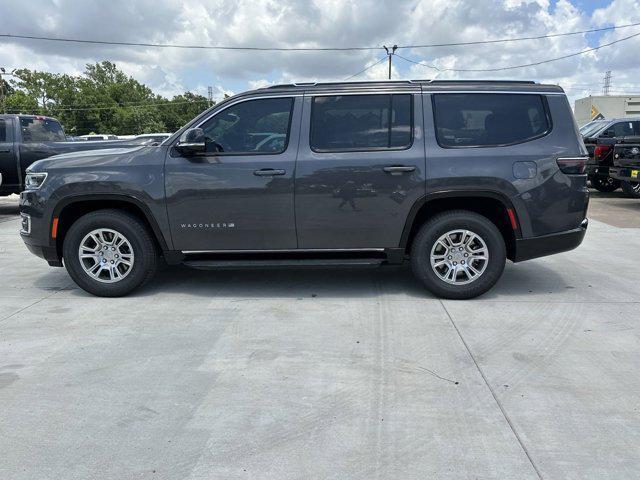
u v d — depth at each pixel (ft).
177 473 8.42
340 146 16.26
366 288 18.15
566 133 16.20
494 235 16.21
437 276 16.61
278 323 14.89
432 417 9.98
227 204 16.38
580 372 11.75
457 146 16.12
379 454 8.87
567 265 21.30
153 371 11.98
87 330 14.48
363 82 16.57
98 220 16.80
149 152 16.71
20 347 13.37
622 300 16.69
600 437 9.29
